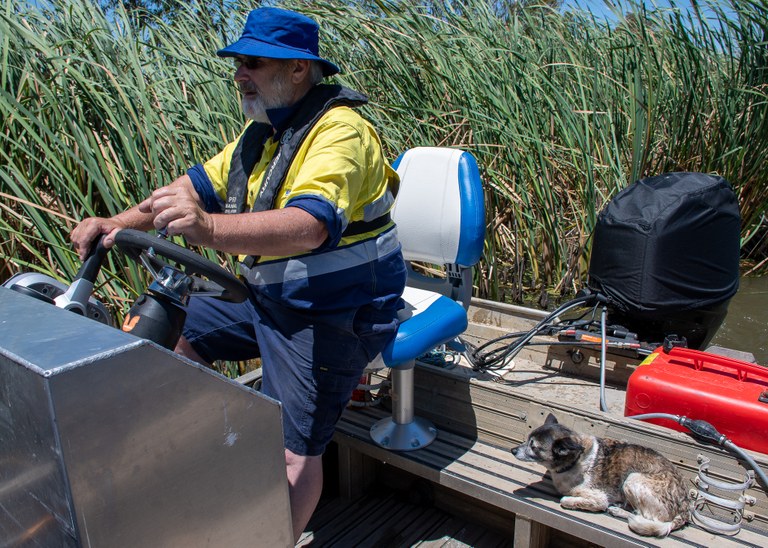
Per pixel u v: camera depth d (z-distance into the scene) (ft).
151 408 3.34
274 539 4.35
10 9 9.29
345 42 13.62
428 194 7.82
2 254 7.89
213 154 9.96
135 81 10.00
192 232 4.42
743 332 11.99
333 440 7.37
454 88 13.58
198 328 6.50
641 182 8.10
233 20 12.81
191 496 3.68
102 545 3.27
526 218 14.06
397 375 6.84
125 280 8.65
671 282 7.39
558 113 14.12
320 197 4.94
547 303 13.46
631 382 6.39
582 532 5.56
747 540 5.38
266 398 3.96
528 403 6.68
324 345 5.67
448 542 6.75
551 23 17.25
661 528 5.35
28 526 3.51
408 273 8.35
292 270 5.63
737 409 5.73
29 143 8.57
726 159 15.53
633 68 14.14
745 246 16.93
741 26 15.20
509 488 6.12
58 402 2.94
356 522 7.07
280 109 5.67
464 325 6.86
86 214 8.81
